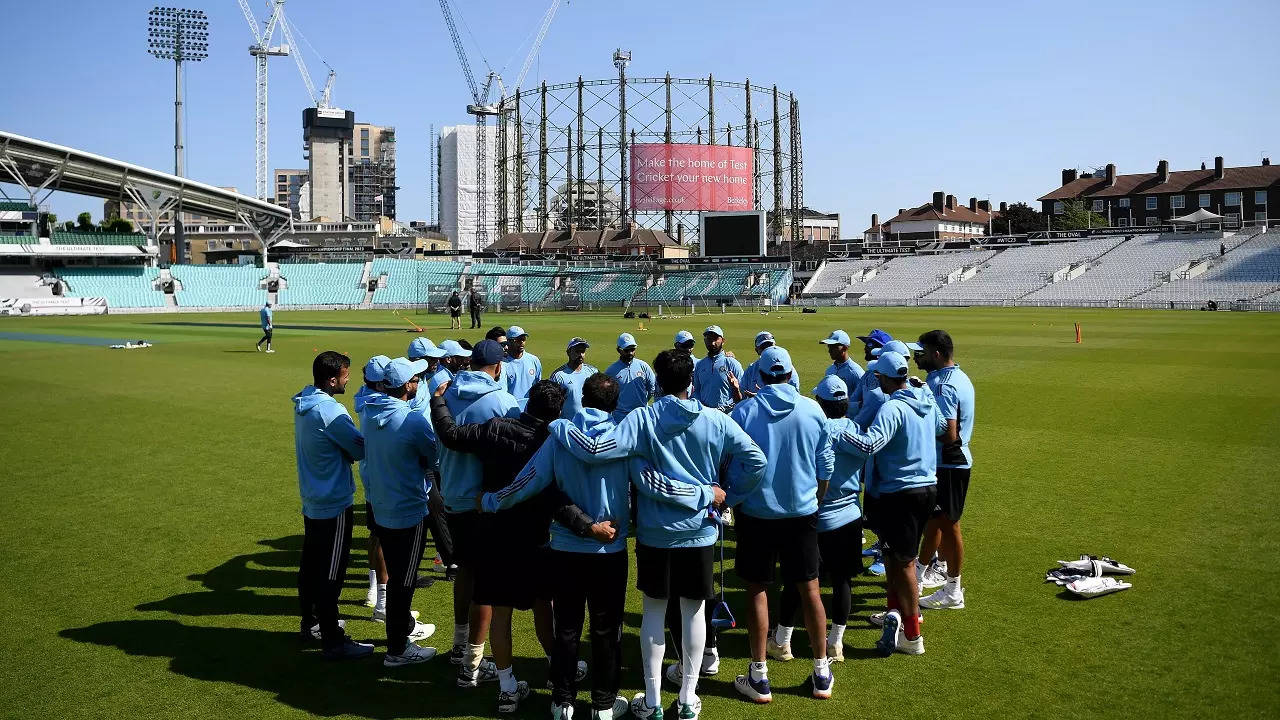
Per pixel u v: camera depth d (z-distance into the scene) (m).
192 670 6.49
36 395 21.66
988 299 82.50
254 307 89.06
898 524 6.66
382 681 6.41
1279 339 36.38
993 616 7.28
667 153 99.94
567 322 56.97
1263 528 9.53
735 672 6.58
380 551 7.80
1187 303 70.06
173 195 89.19
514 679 5.99
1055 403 18.92
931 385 7.68
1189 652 6.42
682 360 5.70
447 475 6.69
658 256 104.56
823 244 113.12
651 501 5.80
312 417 6.81
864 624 7.54
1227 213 122.38
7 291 79.19
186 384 23.80
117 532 10.06
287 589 8.30
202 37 95.38
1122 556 8.70
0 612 7.60
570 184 110.94
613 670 5.82
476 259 104.00
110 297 82.44
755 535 6.07
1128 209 130.12
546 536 6.32
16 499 11.52
